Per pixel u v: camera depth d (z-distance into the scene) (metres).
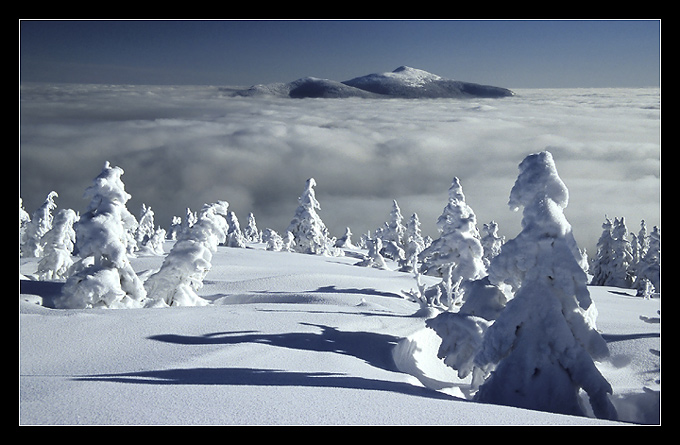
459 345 14.09
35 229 37.75
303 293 25.84
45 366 11.45
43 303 19.09
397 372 13.35
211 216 23.55
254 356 12.91
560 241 11.69
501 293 15.91
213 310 18.47
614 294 40.47
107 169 20.03
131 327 15.09
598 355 11.69
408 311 22.92
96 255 19.53
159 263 36.94
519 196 12.05
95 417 6.72
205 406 7.39
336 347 15.16
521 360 11.52
